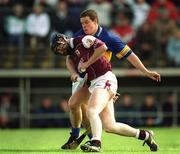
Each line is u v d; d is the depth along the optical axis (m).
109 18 69.19
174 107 68.00
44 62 69.94
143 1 70.50
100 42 27.75
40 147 34.19
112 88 28.00
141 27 70.00
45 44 69.94
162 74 69.62
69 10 68.19
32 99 70.19
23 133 54.53
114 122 28.39
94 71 28.00
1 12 70.25
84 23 28.98
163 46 70.25
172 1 73.44
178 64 69.88
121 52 29.50
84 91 29.69
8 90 69.00
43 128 66.44
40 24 69.00
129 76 69.50
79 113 30.44
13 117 68.00
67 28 68.06
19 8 69.25
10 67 69.62
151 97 67.06
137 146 34.31
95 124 27.20
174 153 28.55
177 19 71.12
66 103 66.81
